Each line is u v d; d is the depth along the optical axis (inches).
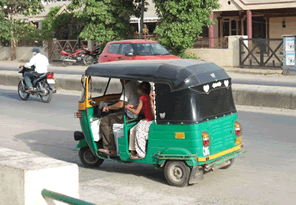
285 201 220.5
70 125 444.5
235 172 274.2
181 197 228.7
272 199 223.8
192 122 233.8
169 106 239.8
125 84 265.9
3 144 369.4
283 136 366.6
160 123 243.4
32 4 1347.2
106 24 1051.9
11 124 453.7
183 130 236.4
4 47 1427.2
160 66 245.8
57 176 155.3
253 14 1229.1
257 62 966.4
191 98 235.0
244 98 532.1
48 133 410.6
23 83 613.0
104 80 285.6
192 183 243.9
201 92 238.7
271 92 509.0
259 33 1266.0
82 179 268.7
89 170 291.9
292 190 237.6
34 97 650.2
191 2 940.6
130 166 300.4
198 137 235.1
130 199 227.9
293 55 844.0
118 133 268.4
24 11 1421.0
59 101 606.2
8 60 1411.2
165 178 264.4
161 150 245.4
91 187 250.7
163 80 239.9
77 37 1346.0
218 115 249.1
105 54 719.1
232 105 264.7
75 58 1157.1
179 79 235.8
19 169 152.3
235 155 260.2
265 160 300.0
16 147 359.6
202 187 244.8
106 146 279.0
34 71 595.5
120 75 257.0
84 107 282.7
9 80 813.9
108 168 296.4
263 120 437.7
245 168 282.7
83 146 297.6
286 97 498.0
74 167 158.4
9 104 589.9
